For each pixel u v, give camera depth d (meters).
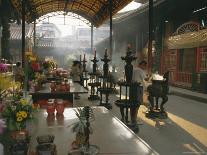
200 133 8.96
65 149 3.67
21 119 3.86
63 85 10.02
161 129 9.42
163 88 11.08
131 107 8.85
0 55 19.30
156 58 26.08
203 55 19.72
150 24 12.80
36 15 30.83
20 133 3.57
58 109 5.56
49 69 16.08
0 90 4.38
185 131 9.20
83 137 3.60
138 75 10.56
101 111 6.09
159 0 20.66
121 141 4.05
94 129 4.64
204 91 18.78
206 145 7.71
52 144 3.40
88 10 28.16
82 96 17.16
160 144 7.75
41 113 5.73
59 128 4.64
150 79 12.27
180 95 18.62
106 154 3.53
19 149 3.36
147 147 3.81
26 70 7.87
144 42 31.14
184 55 22.34
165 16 24.69
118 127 4.78
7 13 19.06
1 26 19.52
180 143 7.87
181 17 23.70
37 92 9.48
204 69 19.48
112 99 16.08
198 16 21.53
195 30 21.41
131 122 9.08
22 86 7.94
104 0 21.97
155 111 11.29
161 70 25.38
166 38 24.95
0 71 5.30
